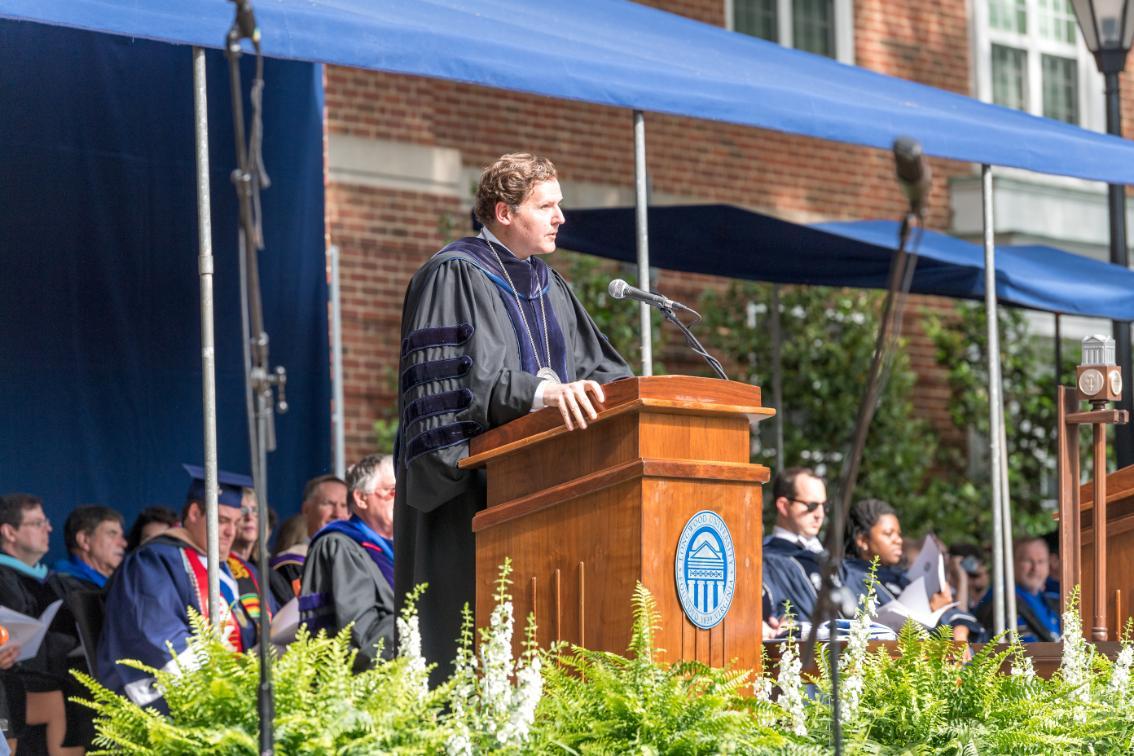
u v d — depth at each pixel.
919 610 9.07
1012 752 5.54
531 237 6.53
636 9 10.92
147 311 11.91
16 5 6.50
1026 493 20.92
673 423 5.36
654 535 5.23
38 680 9.76
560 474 5.56
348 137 16.91
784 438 19.31
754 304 19.58
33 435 11.34
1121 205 13.89
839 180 21.09
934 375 21.20
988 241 10.84
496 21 8.66
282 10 7.28
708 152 20.00
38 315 11.44
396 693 4.41
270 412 4.12
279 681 4.36
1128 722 6.17
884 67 21.88
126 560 9.33
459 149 18.02
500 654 4.75
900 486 19.70
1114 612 8.57
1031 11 23.50
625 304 18.20
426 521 6.21
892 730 5.69
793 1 21.25
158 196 12.02
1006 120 10.91
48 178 11.55
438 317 6.20
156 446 11.86
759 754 4.91
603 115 19.19
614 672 4.97
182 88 12.19
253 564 10.63
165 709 8.80
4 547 10.20
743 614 5.49
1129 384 14.08
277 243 12.57
